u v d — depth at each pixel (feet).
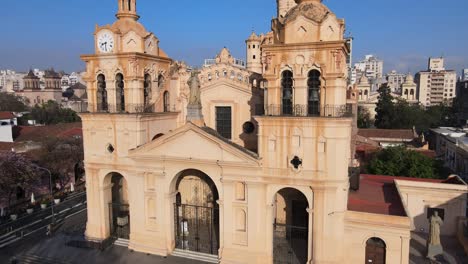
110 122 119.44
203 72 137.08
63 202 176.45
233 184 105.91
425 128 341.00
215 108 136.36
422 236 128.26
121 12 124.98
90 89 123.95
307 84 99.25
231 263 107.76
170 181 113.70
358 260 100.94
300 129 98.02
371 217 98.12
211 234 125.70
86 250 120.67
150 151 114.01
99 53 120.67
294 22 98.22
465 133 248.52
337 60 94.17
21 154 180.14
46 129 269.44
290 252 113.29
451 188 127.85
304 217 123.54
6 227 143.64
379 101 357.20
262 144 101.91
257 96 130.31
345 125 94.94
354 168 131.44
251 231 105.40
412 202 132.87
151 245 117.50
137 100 118.93
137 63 117.39
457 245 120.78
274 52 100.22
